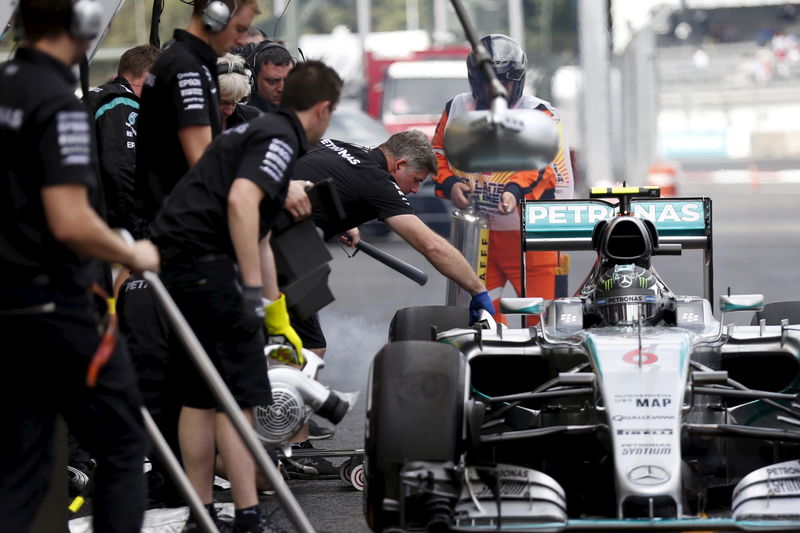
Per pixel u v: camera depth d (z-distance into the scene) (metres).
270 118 18.70
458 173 33.38
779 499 17.73
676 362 18.73
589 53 94.31
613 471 17.75
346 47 145.50
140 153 21.19
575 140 147.12
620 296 21.41
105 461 16.11
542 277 33.50
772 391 22.36
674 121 199.38
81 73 21.41
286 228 19.73
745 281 56.62
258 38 32.19
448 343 21.22
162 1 26.97
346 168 23.53
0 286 15.31
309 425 28.47
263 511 19.52
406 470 17.31
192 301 18.73
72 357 15.53
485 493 18.00
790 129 198.38
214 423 19.64
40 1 15.23
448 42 178.00
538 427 21.42
